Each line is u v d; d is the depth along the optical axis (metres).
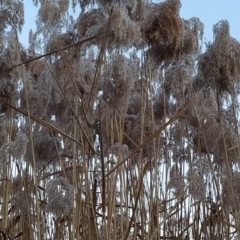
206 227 5.00
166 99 4.94
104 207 3.30
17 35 3.85
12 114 4.43
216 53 4.10
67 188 3.68
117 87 3.43
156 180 4.40
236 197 4.58
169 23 3.69
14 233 5.01
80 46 3.93
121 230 4.11
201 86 4.46
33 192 4.88
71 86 3.94
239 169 4.70
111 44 3.56
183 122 5.36
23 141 4.30
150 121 4.83
